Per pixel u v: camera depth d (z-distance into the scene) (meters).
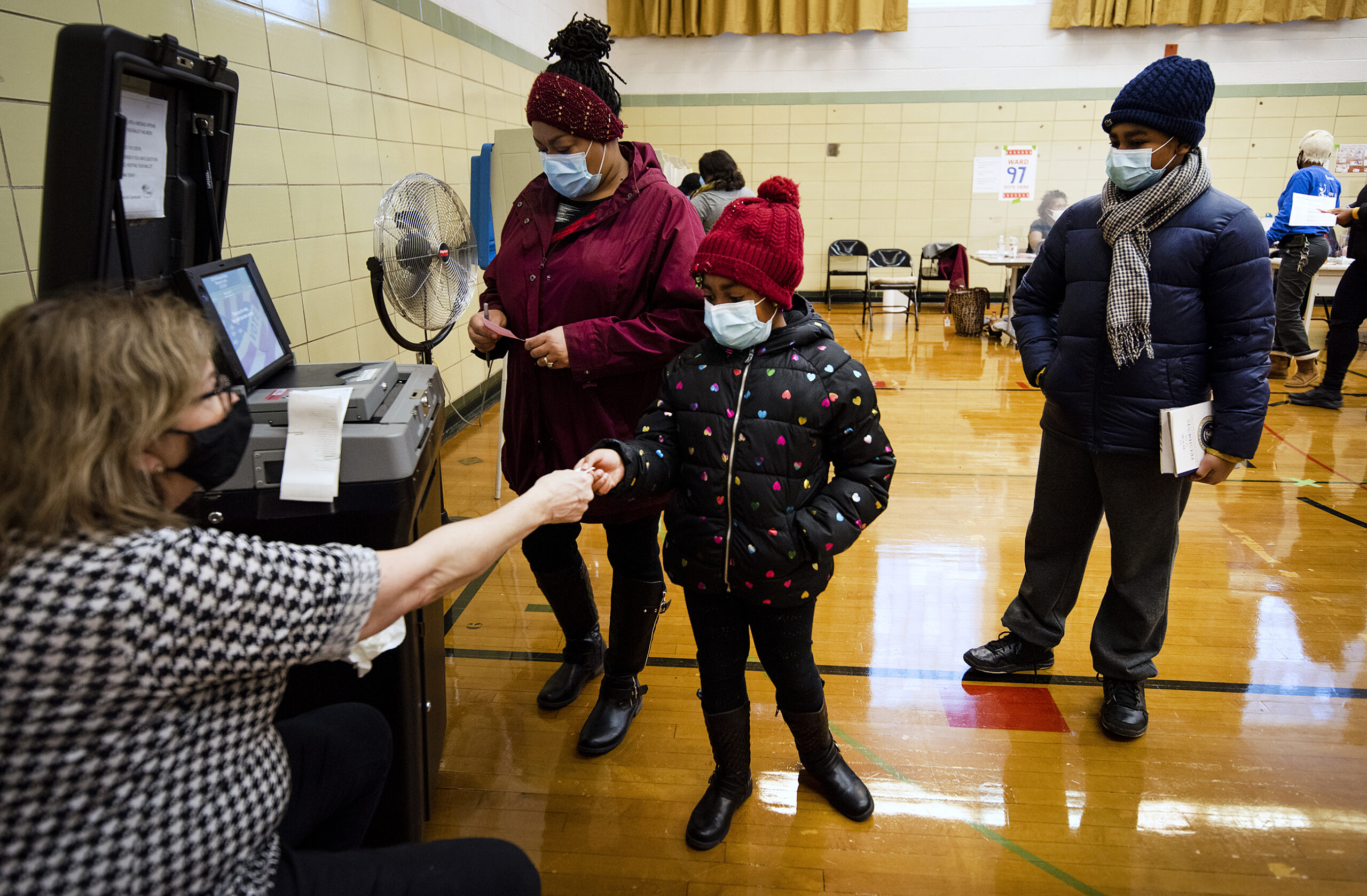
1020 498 3.35
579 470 1.15
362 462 1.11
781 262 1.29
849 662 2.17
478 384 4.76
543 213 1.68
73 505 0.65
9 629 0.60
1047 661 2.11
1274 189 7.50
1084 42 7.29
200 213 1.34
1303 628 2.33
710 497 1.38
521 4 5.43
